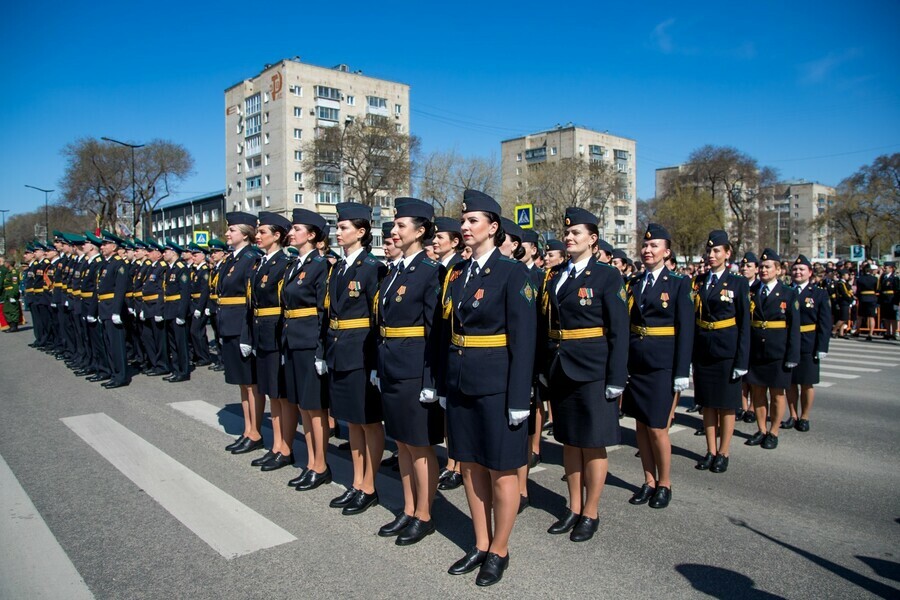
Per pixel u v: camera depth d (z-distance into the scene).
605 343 4.10
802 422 7.12
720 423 5.68
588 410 4.07
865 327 18.02
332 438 6.73
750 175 45.00
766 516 4.55
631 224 70.88
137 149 41.25
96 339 9.61
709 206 41.59
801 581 3.55
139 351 10.59
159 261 10.04
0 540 4.01
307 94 52.94
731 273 5.73
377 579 3.53
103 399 8.20
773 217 63.50
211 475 5.29
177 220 68.69
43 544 3.96
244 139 57.25
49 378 9.71
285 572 3.61
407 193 43.47
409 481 4.21
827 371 11.41
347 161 39.25
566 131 65.62
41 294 13.04
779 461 5.94
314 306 5.05
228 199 60.31
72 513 4.45
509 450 3.47
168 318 9.62
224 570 3.63
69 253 12.74
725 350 5.50
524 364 3.44
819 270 19.38
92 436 6.42
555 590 3.42
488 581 3.46
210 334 15.09
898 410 8.18
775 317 6.30
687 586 3.48
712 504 4.79
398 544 3.98
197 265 10.70
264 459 5.54
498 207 3.73
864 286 16.77
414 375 3.98
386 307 4.12
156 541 4.01
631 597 3.35
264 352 5.48
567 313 4.18
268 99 53.62
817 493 5.04
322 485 5.12
